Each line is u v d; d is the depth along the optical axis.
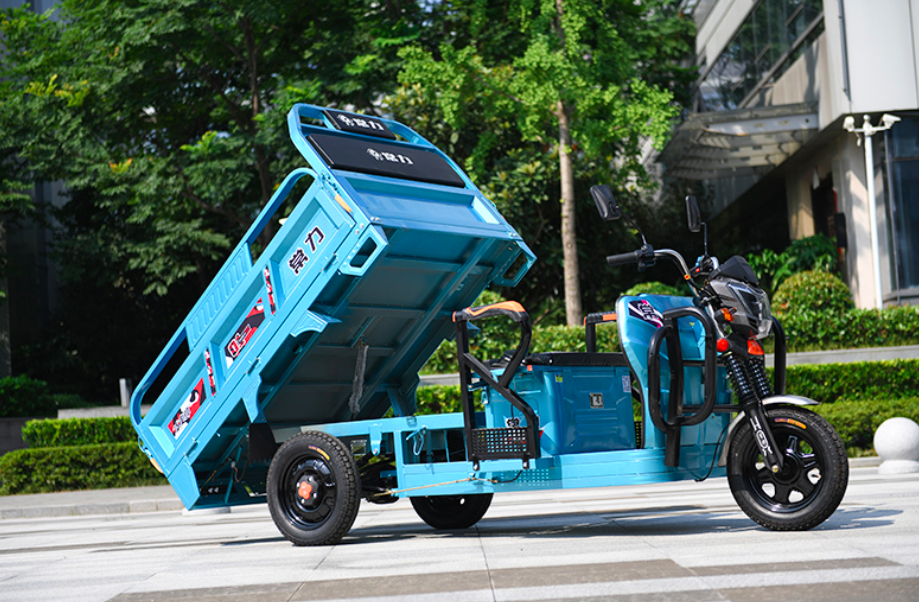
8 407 21.45
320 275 6.18
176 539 8.09
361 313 6.61
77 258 24.55
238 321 6.74
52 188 29.02
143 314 27.33
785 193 25.59
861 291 19.50
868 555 4.30
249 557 5.82
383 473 6.55
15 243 26.27
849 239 19.95
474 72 16.53
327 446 6.16
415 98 20.27
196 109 23.05
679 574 4.10
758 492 5.39
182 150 22.62
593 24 17.53
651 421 5.60
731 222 29.03
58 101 21.36
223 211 21.80
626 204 25.73
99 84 20.84
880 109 18.38
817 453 5.16
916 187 18.61
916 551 4.35
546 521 7.36
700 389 5.84
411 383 7.69
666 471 5.54
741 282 5.63
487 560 4.93
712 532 5.59
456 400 15.70
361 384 7.07
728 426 5.92
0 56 25.08
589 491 12.44
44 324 27.86
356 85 19.53
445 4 20.52
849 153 19.80
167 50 20.33
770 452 5.21
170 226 21.20
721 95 27.95
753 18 24.44
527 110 16.58
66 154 22.20
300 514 6.27
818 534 5.12
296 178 6.68
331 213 6.11
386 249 6.02
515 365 5.64
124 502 13.13
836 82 18.97
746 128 20.06
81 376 27.16
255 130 21.84
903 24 18.36
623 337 5.60
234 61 22.31
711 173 24.81
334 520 6.08
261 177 21.14
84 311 26.45
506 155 21.22
